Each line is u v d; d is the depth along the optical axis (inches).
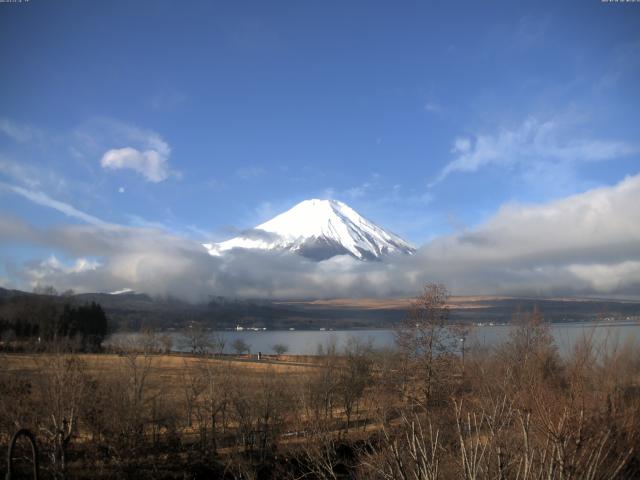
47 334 3410.4
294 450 1358.3
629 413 508.4
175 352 4357.8
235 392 1956.2
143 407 1764.3
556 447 407.2
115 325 5506.9
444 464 536.1
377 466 641.6
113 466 1526.8
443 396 1430.9
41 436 1488.7
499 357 1440.7
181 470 1562.5
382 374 1932.8
